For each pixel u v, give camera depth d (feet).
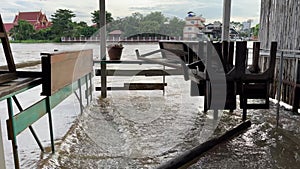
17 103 7.54
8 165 7.16
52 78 7.37
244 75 10.11
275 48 9.91
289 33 12.51
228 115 11.87
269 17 14.32
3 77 6.50
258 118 11.41
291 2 12.32
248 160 7.61
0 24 6.90
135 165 7.33
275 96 13.99
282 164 7.38
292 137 9.29
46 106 7.56
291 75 12.43
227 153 8.06
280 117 11.50
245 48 9.85
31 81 6.68
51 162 7.43
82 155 7.89
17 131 5.89
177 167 7.13
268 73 10.16
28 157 7.70
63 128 10.20
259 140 9.06
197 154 7.75
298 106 12.07
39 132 9.74
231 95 10.41
